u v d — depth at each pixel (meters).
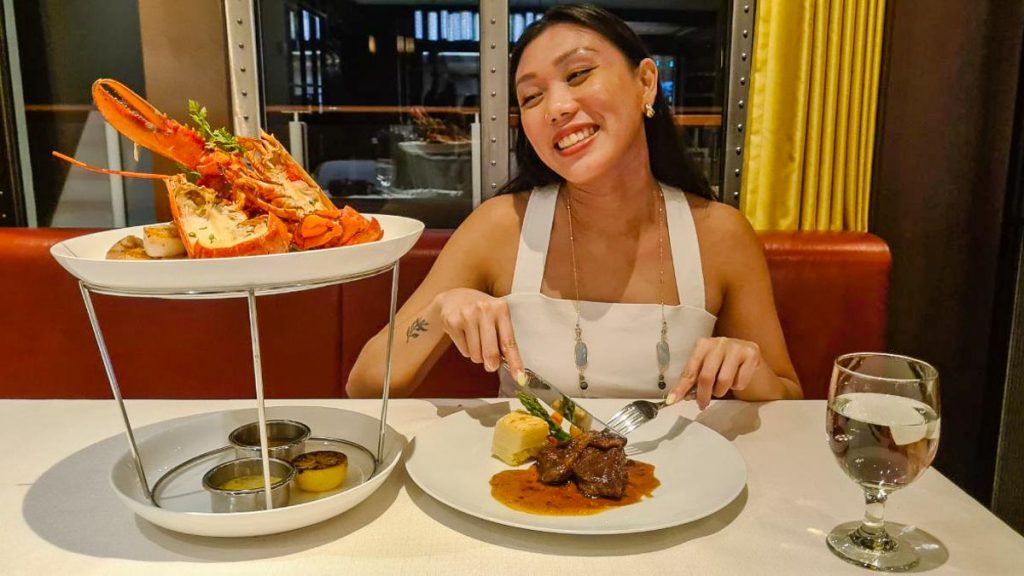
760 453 0.93
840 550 0.70
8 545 0.71
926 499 0.82
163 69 2.05
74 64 2.29
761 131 1.99
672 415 1.01
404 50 2.41
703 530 0.74
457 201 2.30
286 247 0.76
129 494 0.77
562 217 1.40
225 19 2.03
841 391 0.73
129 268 0.65
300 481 0.80
